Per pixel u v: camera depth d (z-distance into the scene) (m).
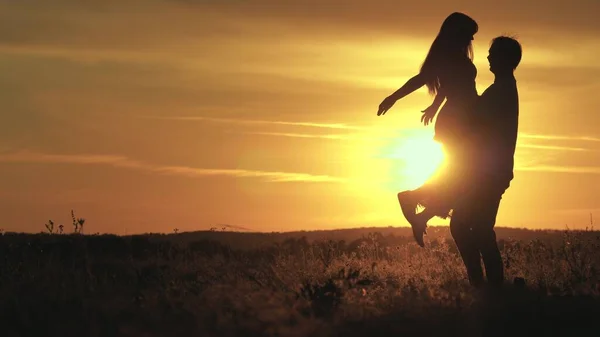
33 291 8.35
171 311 7.40
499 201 9.70
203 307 7.48
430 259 11.20
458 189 9.68
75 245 12.35
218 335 6.84
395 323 7.22
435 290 8.83
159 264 11.41
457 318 7.30
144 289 8.94
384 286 9.38
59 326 7.01
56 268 9.80
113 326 7.06
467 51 9.98
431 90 10.05
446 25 9.98
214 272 10.34
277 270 10.16
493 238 9.66
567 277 9.97
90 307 7.63
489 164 9.54
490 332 7.13
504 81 9.63
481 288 8.45
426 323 7.20
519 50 9.66
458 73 9.86
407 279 10.09
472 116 9.63
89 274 9.40
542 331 7.13
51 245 12.24
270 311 7.32
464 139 9.68
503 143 9.56
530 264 10.55
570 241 11.23
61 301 7.95
